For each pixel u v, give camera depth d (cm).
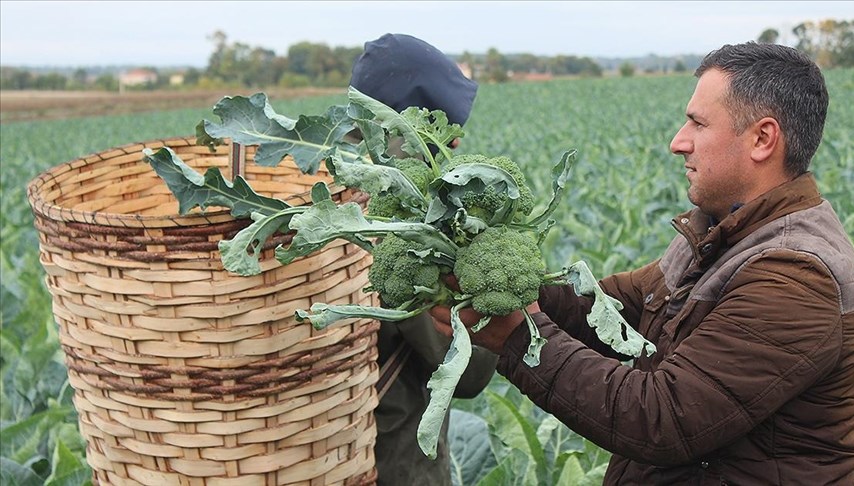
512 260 198
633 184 1277
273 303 206
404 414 291
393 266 205
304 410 216
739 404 204
